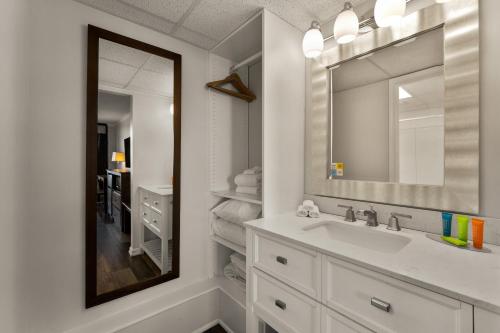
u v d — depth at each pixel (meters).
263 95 1.27
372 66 1.22
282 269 1.00
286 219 1.26
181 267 1.61
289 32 1.42
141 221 1.44
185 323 1.49
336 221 1.21
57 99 1.15
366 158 1.24
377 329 0.70
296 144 1.47
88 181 1.22
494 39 0.85
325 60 1.40
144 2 1.23
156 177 1.49
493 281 0.59
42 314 1.11
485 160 0.87
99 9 1.28
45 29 1.12
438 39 1.00
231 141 1.87
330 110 1.40
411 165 1.07
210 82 1.70
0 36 0.90
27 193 1.08
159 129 1.50
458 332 0.55
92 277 1.23
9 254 1.01
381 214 1.16
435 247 0.84
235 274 1.64
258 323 1.15
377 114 1.20
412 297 0.63
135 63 1.41
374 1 1.19
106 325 1.24
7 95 0.97
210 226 1.74
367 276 0.72
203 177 1.73
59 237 1.16
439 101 0.99
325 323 0.83
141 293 1.43
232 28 1.47
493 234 0.85
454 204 0.93
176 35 1.55
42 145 1.11
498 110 0.84
